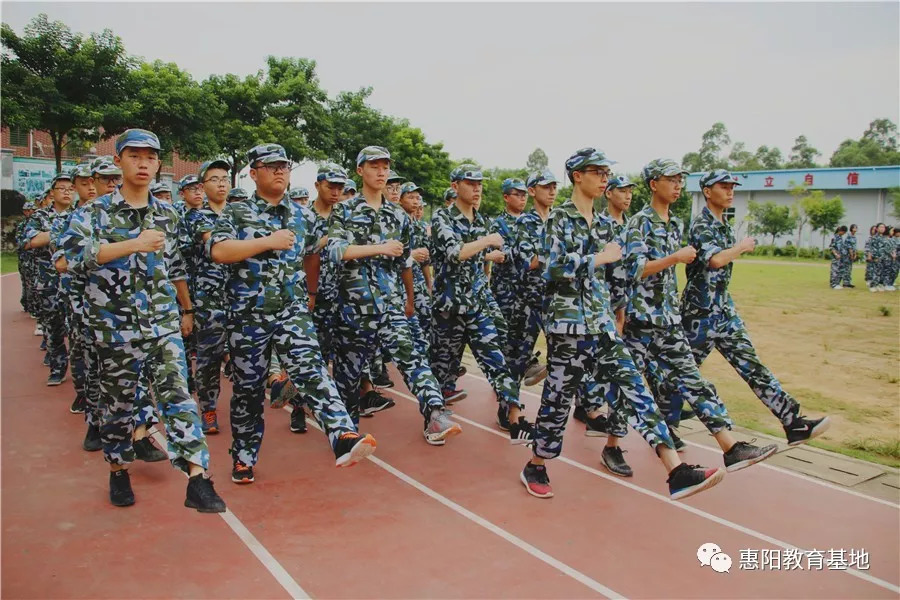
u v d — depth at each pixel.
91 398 4.99
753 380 5.03
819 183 38.72
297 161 22.36
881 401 7.40
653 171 4.76
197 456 3.60
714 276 5.06
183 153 20.23
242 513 4.18
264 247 3.96
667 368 4.79
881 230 18.00
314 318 5.71
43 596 3.18
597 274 4.42
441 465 5.16
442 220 5.66
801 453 5.62
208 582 3.37
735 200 42.09
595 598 3.36
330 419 3.92
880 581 3.63
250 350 4.27
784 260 33.94
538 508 4.41
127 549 3.68
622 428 5.00
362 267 5.02
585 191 4.36
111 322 3.80
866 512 4.49
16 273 19.62
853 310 14.47
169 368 3.82
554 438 4.49
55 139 18.95
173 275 5.08
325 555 3.68
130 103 18.12
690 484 3.96
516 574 3.55
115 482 4.25
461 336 5.87
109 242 3.83
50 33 17.70
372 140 27.09
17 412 6.24
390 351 5.25
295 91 22.39
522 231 6.31
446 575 3.52
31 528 3.90
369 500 4.45
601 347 4.41
